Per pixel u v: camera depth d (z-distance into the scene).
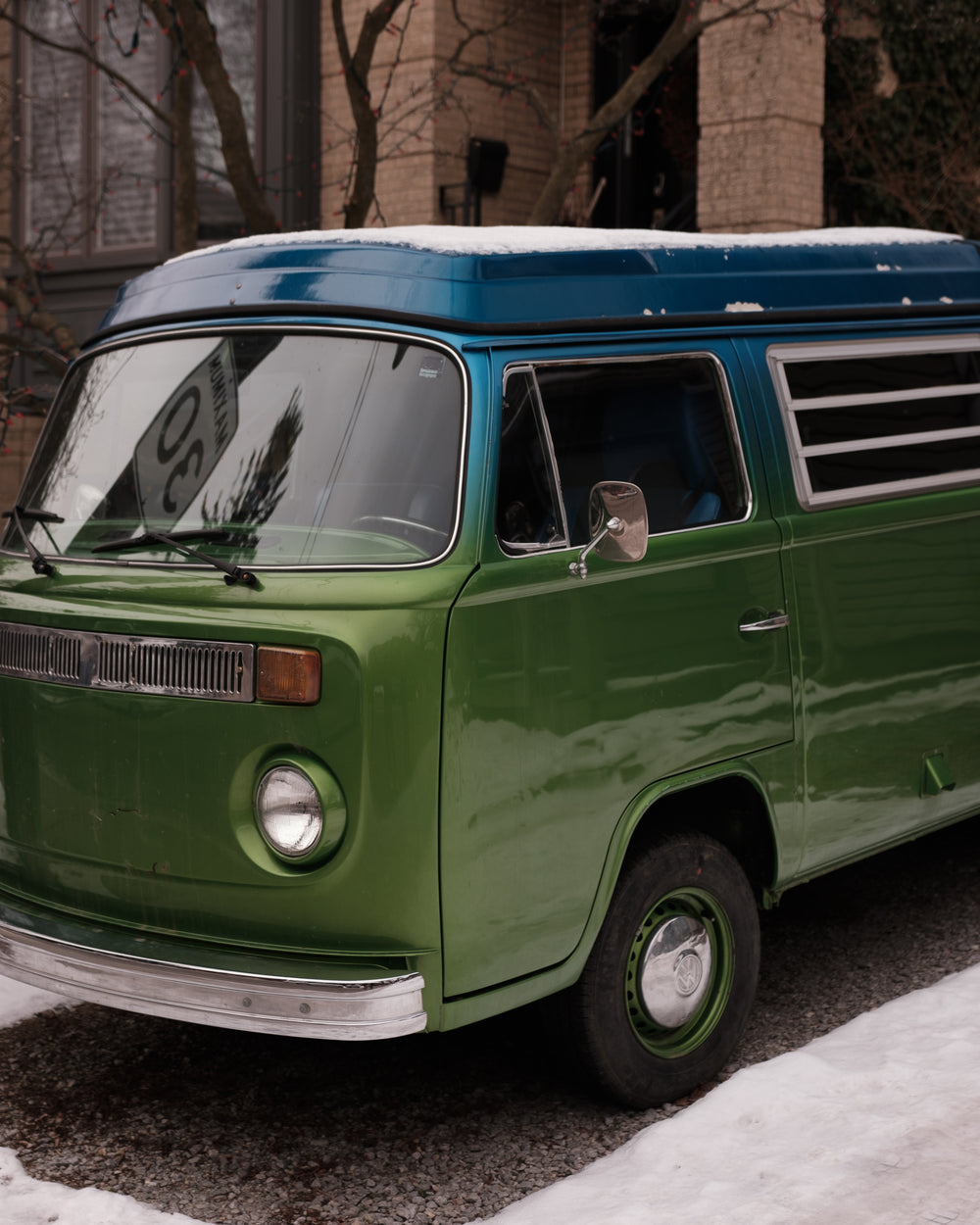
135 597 3.93
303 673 3.63
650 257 4.50
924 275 5.51
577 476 4.10
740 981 4.52
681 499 4.35
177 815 3.83
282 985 3.58
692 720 4.26
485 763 3.73
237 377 4.23
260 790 3.71
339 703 3.61
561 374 4.10
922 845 6.90
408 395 3.95
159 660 3.85
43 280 14.72
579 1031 4.14
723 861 4.46
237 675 3.72
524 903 3.85
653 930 4.30
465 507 3.79
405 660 3.62
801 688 4.62
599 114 7.94
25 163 14.62
